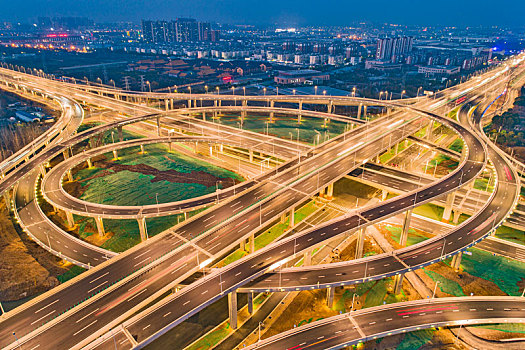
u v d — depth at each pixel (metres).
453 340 87.44
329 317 90.50
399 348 85.50
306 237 107.88
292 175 147.12
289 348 80.19
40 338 73.44
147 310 79.69
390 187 143.75
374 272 96.88
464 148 182.50
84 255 110.12
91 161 191.88
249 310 95.12
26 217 131.00
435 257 102.94
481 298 95.19
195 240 103.44
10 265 110.25
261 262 96.94
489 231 113.50
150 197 154.25
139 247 101.81
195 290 86.12
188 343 86.69
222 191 139.50
